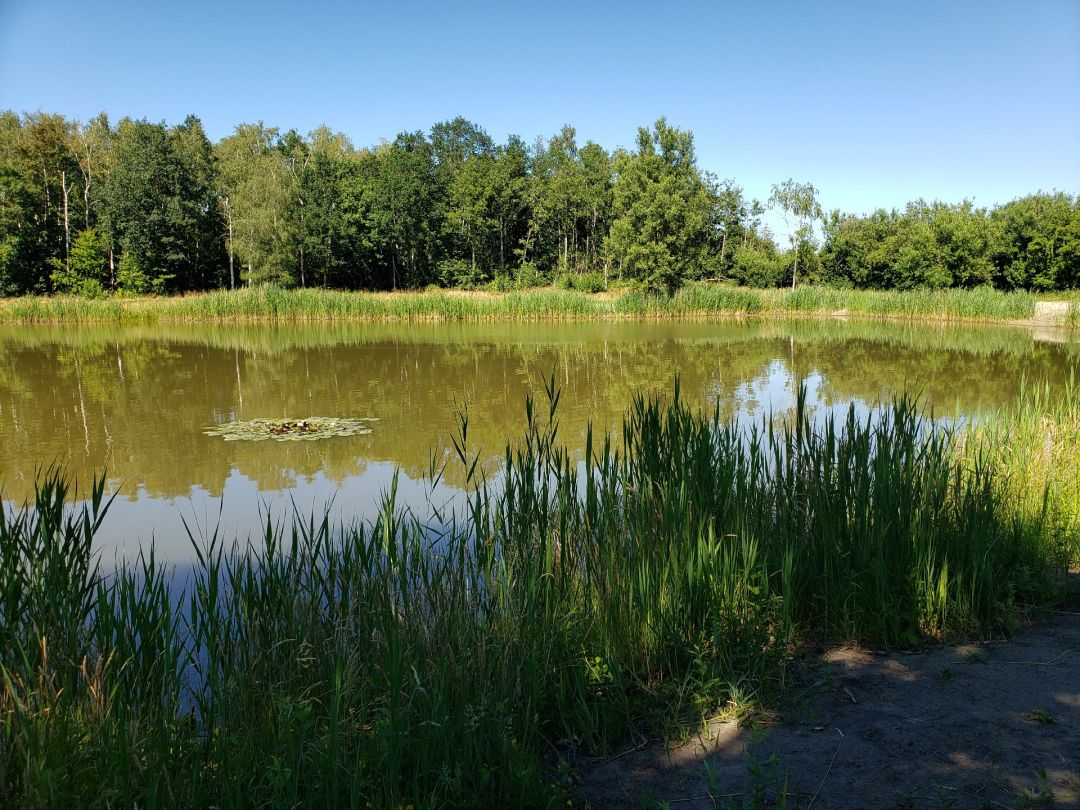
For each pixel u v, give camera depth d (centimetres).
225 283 5781
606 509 475
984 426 754
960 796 274
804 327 3669
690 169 4653
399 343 2858
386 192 5903
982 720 328
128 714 327
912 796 277
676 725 340
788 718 339
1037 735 313
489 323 4000
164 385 1816
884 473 473
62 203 5469
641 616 404
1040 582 467
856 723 332
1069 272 4428
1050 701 341
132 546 744
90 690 326
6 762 272
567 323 3997
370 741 302
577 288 5869
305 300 4134
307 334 3291
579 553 473
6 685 319
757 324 3888
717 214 6394
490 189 6234
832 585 448
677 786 296
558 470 517
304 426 1316
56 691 336
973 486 543
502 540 470
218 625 397
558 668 370
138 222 5094
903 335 3195
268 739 312
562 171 6375
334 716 277
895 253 5156
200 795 271
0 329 3588
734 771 302
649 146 4650
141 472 1036
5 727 297
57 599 374
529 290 5956
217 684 351
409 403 1552
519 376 1934
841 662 398
